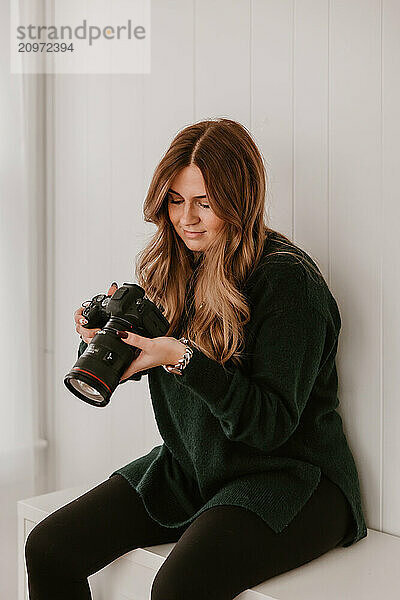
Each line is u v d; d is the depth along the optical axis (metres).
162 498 1.83
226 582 1.52
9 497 2.45
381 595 1.55
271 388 1.65
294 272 1.71
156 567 1.74
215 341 1.73
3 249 2.40
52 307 2.54
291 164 1.99
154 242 1.86
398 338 1.84
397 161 1.81
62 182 2.49
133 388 2.35
